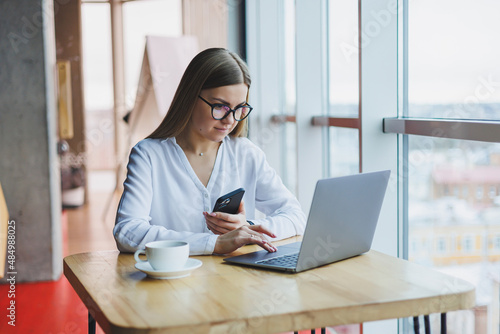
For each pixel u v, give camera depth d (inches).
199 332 43.9
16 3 157.2
